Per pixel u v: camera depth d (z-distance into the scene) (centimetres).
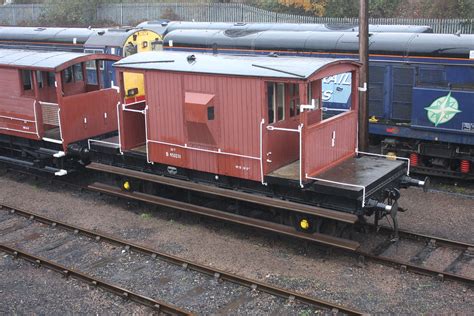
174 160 1114
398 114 1394
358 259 942
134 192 1225
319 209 950
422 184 1025
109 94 1390
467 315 782
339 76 1445
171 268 946
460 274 897
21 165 1420
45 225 1150
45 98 1391
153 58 1130
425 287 859
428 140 1364
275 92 987
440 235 1038
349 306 811
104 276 927
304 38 1511
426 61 1319
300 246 1012
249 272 923
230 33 1673
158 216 1177
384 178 972
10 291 889
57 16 4094
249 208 1099
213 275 908
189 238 1062
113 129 1413
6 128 1424
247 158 1002
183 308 820
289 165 1044
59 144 1329
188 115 1041
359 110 1218
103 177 1431
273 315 796
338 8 3192
